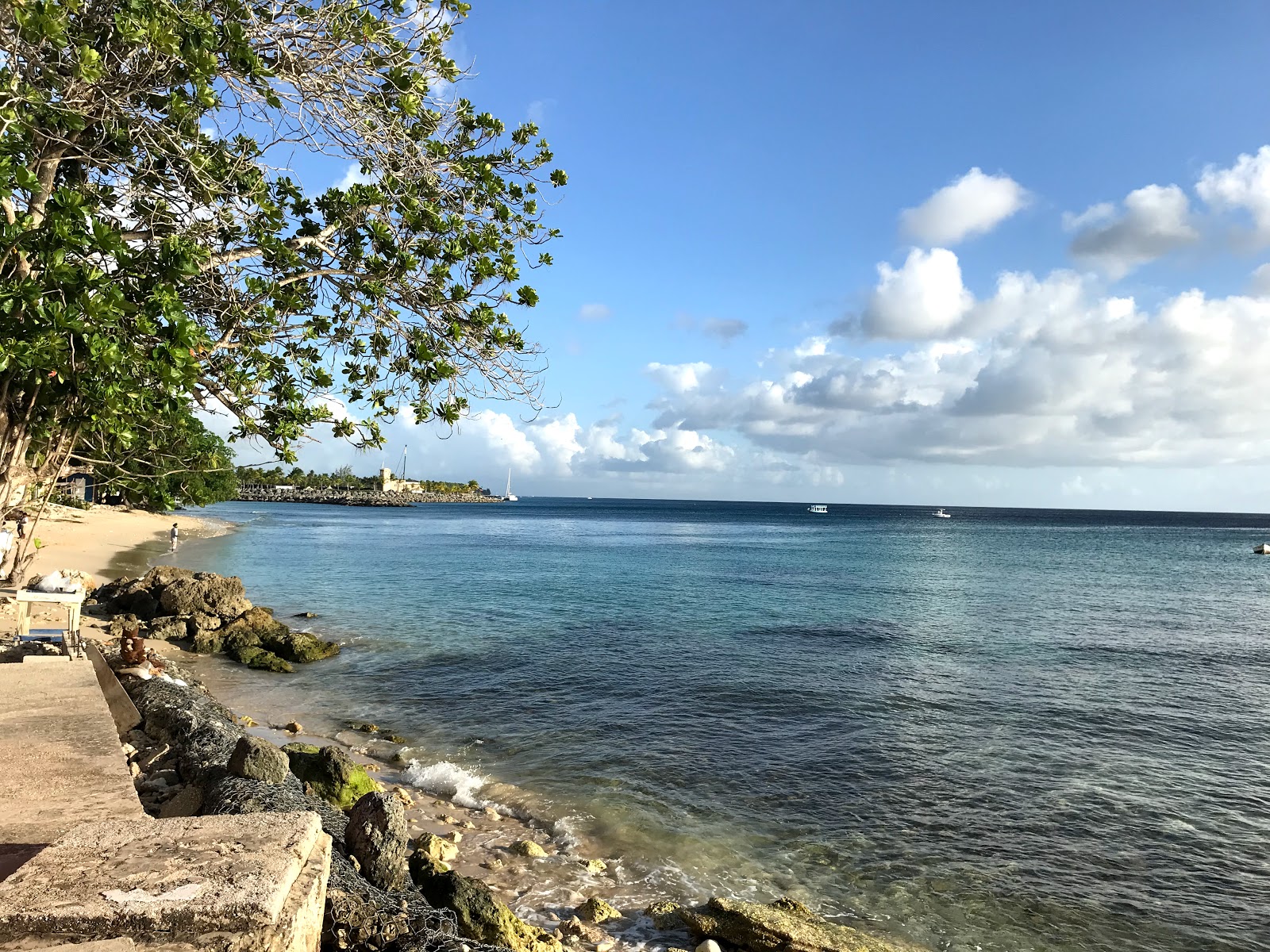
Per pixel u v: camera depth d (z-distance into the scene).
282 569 46.31
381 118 7.84
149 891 2.39
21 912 2.24
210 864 2.60
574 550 67.81
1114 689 19.53
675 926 8.27
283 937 2.42
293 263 7.55
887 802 11.93
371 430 8.16
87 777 5.03
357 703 17.05
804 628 28.25
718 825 10.99
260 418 7.61
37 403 6.60
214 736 8.47
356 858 6.40
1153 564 63.12
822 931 7.89
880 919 8.77
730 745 14.48
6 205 5.98
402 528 100.06
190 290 7.20
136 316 5.99
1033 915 8.88
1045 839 10.76
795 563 57.94
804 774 13.02
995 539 103.62
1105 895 9.32
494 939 7.06
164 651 21.06
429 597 34.78
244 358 7.41
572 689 18.44
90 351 5.57
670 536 98.56
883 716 16.59
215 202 7.18
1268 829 11.15
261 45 7.28
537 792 12.04
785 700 17.80
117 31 6.34
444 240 8.46
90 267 5.96
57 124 6.51
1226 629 29.52
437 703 17.14
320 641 22.03
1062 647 25.31
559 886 9.11
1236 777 13.22
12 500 7.48
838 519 189.88
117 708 8.66
